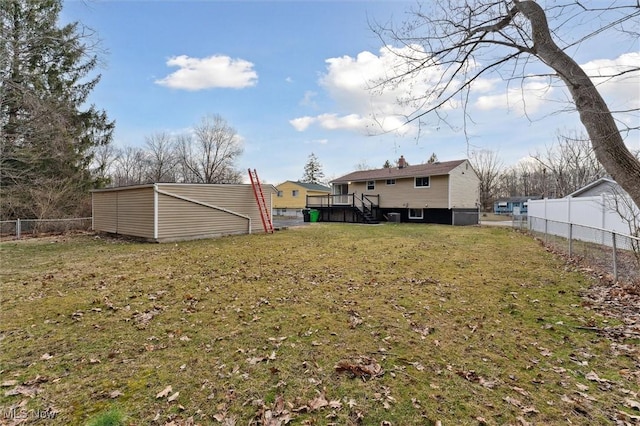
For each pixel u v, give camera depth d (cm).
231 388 260
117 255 860
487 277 621
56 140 1361
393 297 502
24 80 1249
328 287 558
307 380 272
